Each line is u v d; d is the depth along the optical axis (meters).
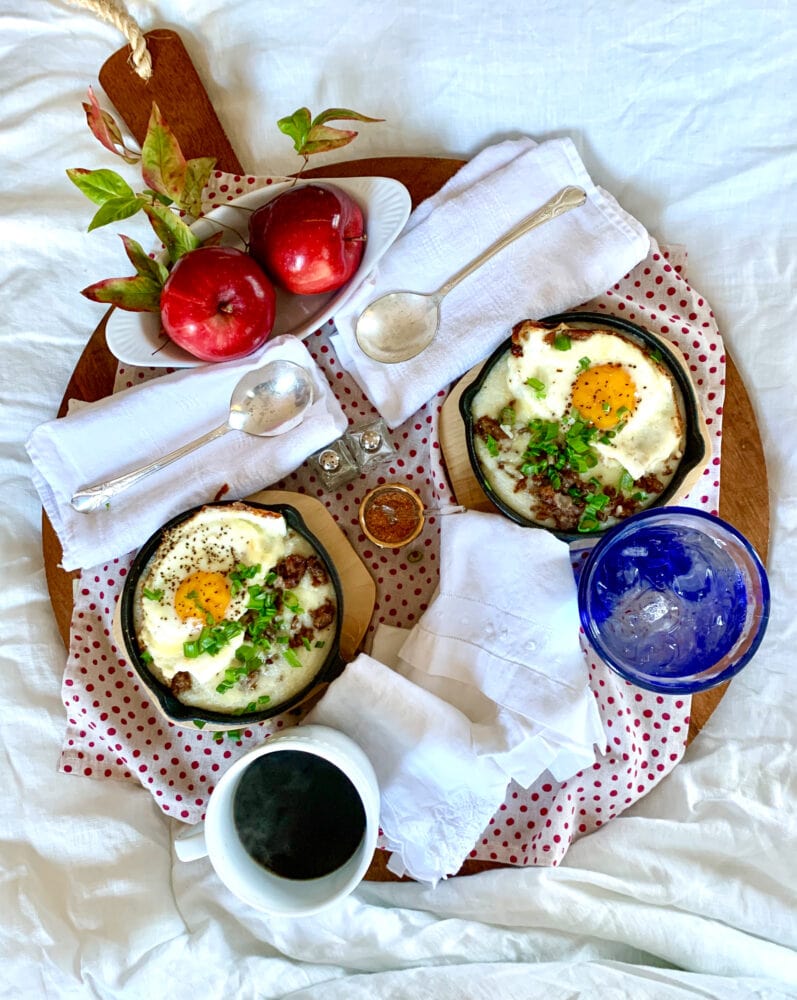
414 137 0.74
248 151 0.75
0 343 0.76
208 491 0.69
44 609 0.74
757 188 0.72
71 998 0.71
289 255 0.65
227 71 0.74
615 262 0.69
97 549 0.69
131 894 0.72
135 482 0.69
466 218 0.70
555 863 0.69
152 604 0.67
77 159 0.76
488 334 0.70
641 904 0.69
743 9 0.70
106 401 0.69
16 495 0.75
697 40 0.71
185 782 0.71
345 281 0.69
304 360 0.69
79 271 0.76
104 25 0.74
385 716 0.66
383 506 0.70
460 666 0.68
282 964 0.70
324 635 0.67
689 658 0.67
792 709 0.71
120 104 0.73
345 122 0.74
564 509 0.67
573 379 0.66
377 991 0.69
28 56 0.75
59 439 0.69
